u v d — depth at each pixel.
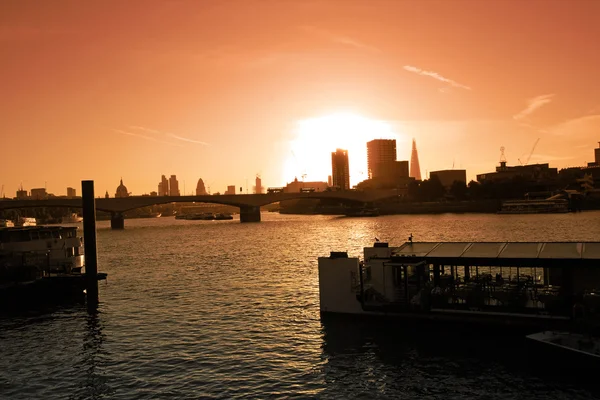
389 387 29.20
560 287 36.78
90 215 57.72
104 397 29.61
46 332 44.72
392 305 39.62
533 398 27.02
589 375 29.05
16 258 58.78
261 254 105.06
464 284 39.31
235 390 29.73
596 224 154.00
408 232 154.62
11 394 30.64
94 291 57.47
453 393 28.05
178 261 98.00
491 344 34.94
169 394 29.61
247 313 48.31
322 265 43.81
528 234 127.75
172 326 44.78
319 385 29.94
